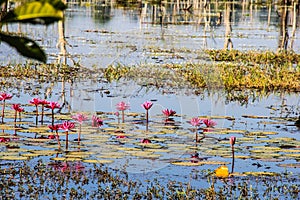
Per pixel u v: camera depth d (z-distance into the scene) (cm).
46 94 1617
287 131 1259
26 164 963
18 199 809
